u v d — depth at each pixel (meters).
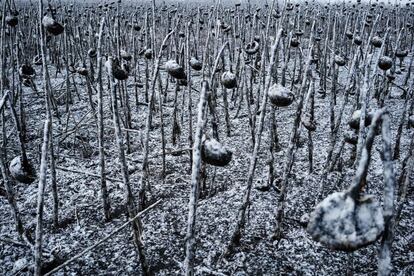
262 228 3.75
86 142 5.84
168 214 4.05
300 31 6.91
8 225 3.92
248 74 9.89
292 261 3.30
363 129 2.57
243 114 7.20
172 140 5.76
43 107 7.65
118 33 6.80
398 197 4.25
